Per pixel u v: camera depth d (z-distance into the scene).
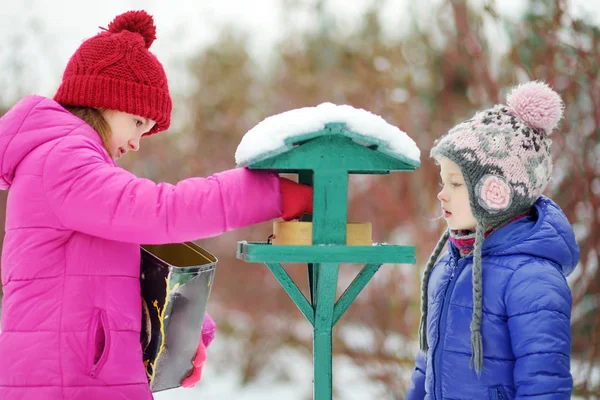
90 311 1.84
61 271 1.86
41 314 1.83
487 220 2.01
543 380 1.80
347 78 6.85
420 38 6.15
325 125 1.81
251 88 8.29
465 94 5.66
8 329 1.86
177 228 1.83
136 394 1.85
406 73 6.07
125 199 1.82
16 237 1.89
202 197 1.85
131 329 1.89
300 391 6.45
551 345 1.82
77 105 2.04
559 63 4.36
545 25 4.32
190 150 8.11
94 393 1.81
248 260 1.82
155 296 1.98
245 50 8.57
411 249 1.86
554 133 4.16
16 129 1.94
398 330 5.21
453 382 2.00
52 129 1.93
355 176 6.08
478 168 2.00
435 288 2.17
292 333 6.98
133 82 2.04
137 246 1.97
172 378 2.08
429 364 2.11
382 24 6.82
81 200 1.83
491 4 4.61
